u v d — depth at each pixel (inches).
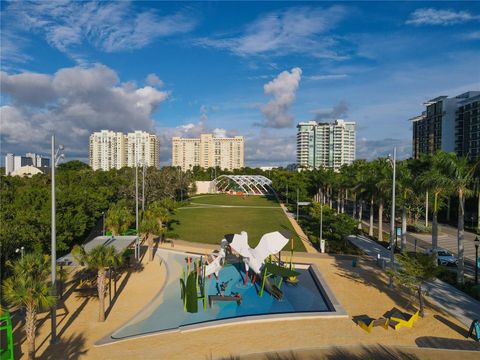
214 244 1989.4
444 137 4921.3
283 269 1246.3
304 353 767.1
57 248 1552.7
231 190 6127.0
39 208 1758.1
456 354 763.4
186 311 1041.5
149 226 1582.2
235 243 1339.8
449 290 1186.6
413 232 2434.8
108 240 1448.1
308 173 3833.7
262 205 4116.6
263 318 936.3
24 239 1407.5
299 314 960.9
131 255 1633.9
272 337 842.2
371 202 2188.7
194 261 1561.3
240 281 1348.4
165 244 1977.1
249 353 767.1
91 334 872.9
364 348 789.2
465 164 1252.5
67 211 1747.0
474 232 2426.2
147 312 1028.5
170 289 1230.3
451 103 4901.6
